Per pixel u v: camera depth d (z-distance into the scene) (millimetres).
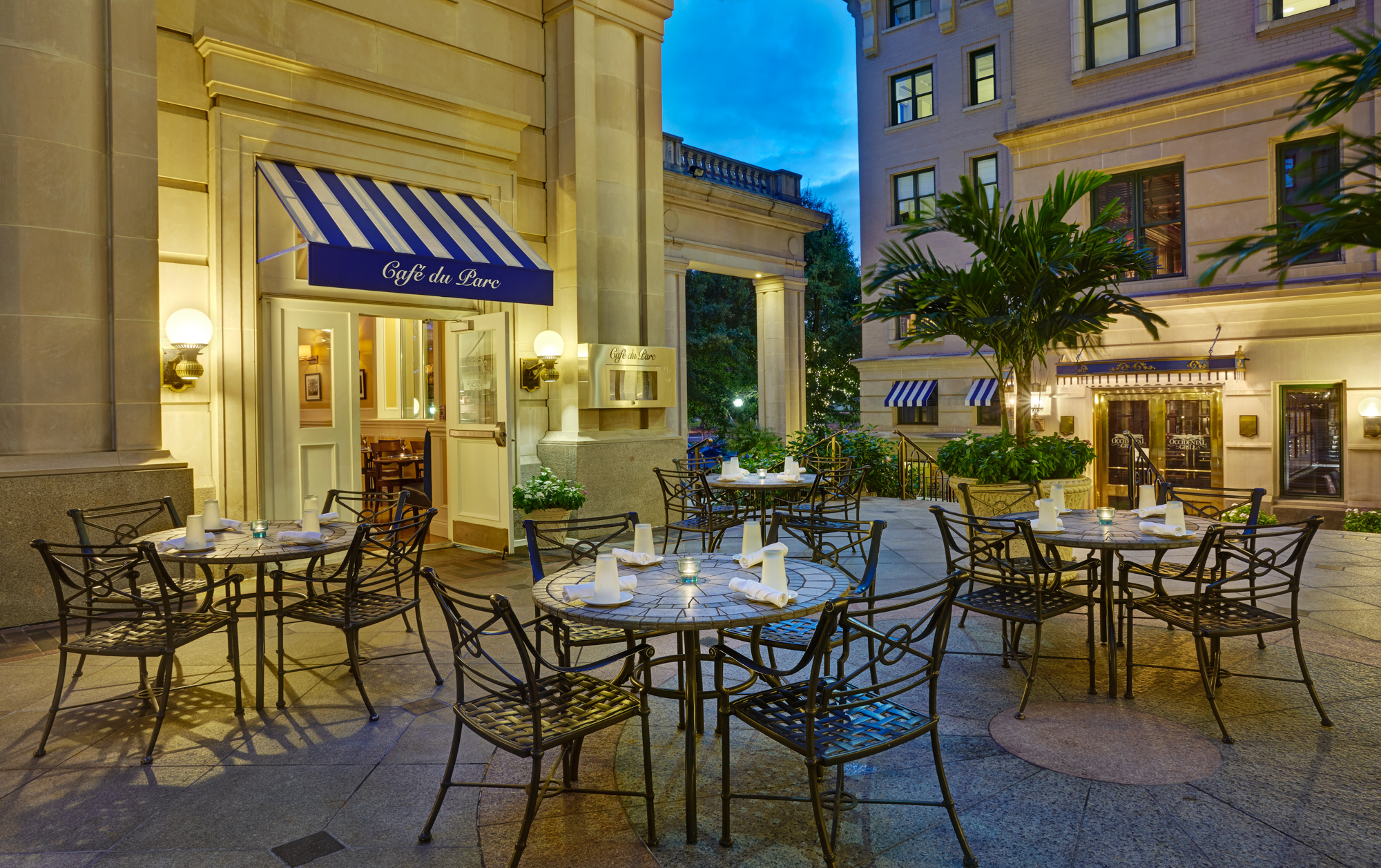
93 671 4707
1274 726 3711
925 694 4203
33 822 3012
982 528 4445
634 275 9656
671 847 2812
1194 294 12555
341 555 7754
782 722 2812
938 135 20391
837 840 2830
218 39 6664
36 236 5812
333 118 7453
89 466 5879
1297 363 12094
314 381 7621
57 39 5891
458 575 7371
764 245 15797
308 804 3141
